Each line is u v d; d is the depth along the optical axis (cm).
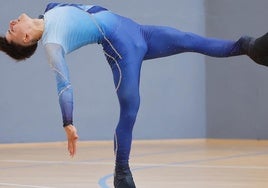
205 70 1823
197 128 1825
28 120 1677
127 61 725
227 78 1791
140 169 1091
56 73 668
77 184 899
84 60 1727
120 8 1759
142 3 1780
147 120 1781
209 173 1020
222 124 1802
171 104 1803
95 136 1741
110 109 1755
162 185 884
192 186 871
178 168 1102
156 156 1356
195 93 1819
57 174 1029
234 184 886
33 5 1672
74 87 1717
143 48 743
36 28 725
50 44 696
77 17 727
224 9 1792
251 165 1138
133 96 720
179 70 1806
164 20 1797
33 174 1030
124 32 740
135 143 1733
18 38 733
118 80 727
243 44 718
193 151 1482
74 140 645
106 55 748
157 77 1789
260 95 1747
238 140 1775
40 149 1571
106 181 934
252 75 1756
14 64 1656
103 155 1405
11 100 1659
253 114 1758
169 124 1803
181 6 1806
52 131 1700
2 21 1641
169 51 751
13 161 1267
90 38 731
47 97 1692
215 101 1809
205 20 1817
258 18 1745
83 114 1727
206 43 742
